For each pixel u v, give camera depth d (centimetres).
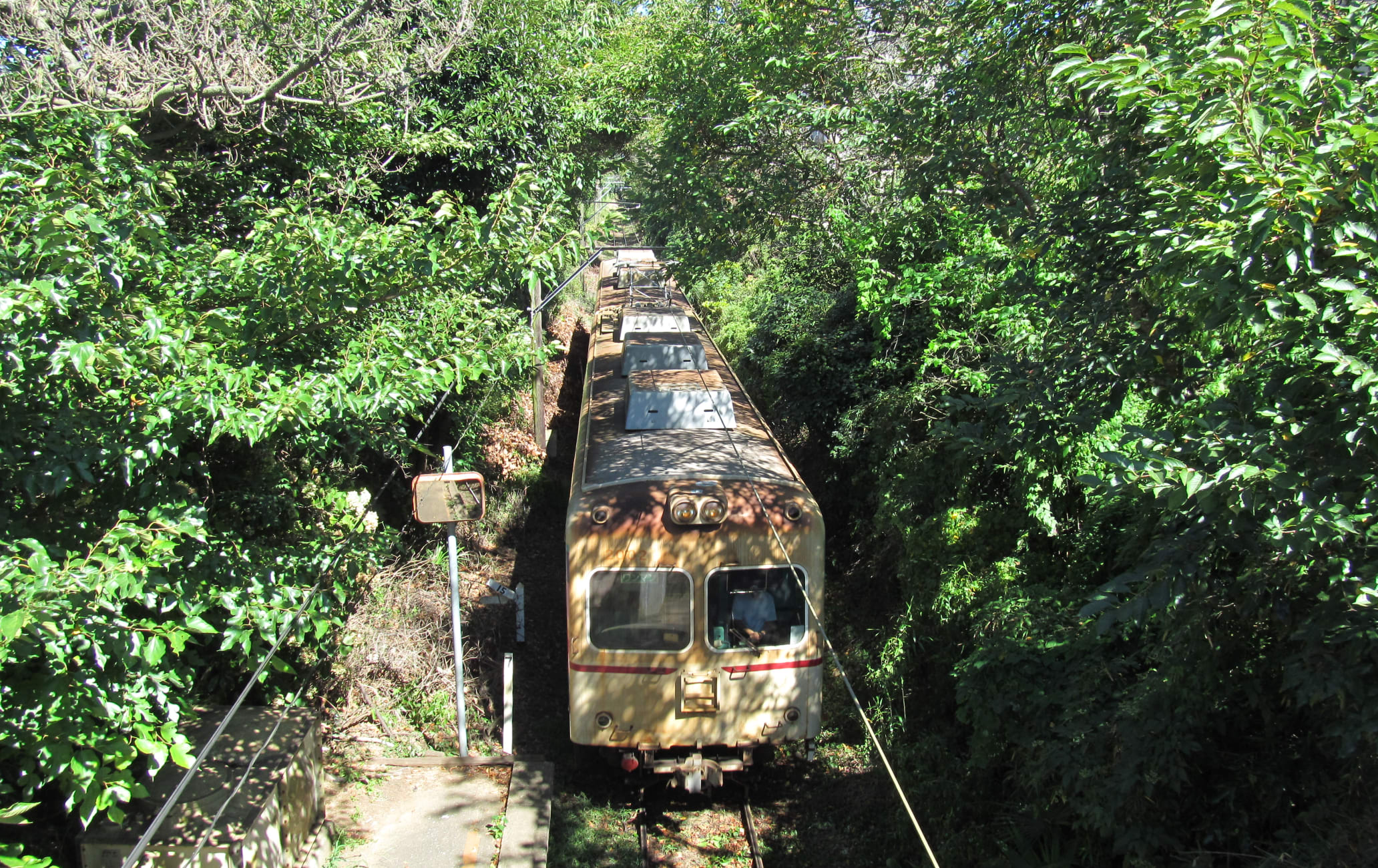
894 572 998
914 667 851
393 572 988
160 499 445
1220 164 360
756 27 1066
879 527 975
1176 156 382
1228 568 436
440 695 884
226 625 466
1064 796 553
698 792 777
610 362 1396
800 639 762
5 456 375
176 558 410
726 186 1102
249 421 430
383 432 680
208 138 738
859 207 1127
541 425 1580
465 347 588
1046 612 671
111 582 345
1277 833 453
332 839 668
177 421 430
